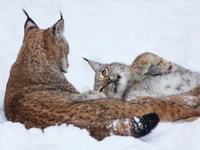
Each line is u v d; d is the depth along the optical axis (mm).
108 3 19547
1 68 14352
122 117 9336
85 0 19750
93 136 9258
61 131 9211
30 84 11195
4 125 9492
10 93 10984
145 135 9305
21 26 17719
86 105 9570
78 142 9016
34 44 11812
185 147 9031
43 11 18969
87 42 16641
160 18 18406
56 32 12117
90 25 17875
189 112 9883
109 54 15625
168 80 11242
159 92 11211
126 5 19375
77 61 15219
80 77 14094
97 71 12312
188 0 19875
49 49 11953
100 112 9383
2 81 13500
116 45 16516
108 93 11914
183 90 11203
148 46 16297
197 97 10391
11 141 9062
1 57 15234
